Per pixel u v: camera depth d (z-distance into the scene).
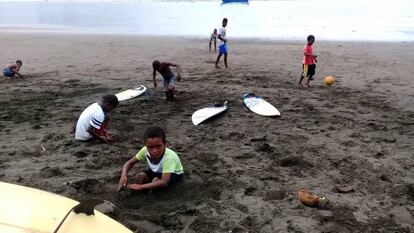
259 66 14.91
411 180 5.79
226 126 7.98
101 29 29.94
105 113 6.99
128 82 11.98
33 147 6.73
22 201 2.49
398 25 30.77
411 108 9.69
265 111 8.74
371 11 41.78
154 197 5.07
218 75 13.11
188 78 12.62
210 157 6.38
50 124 7.99
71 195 5.11
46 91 10.84
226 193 5.23
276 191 5.25
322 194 5.32
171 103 9.55
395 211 4.97
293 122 8.30
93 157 6.32
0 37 25.05
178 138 7.29
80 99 9.98
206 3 59.66
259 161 6.30
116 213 4.68
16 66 12.71
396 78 13.05
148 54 17.80
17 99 9.99
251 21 34.75
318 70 14.32
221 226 4.50
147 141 4.98
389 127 8.21
